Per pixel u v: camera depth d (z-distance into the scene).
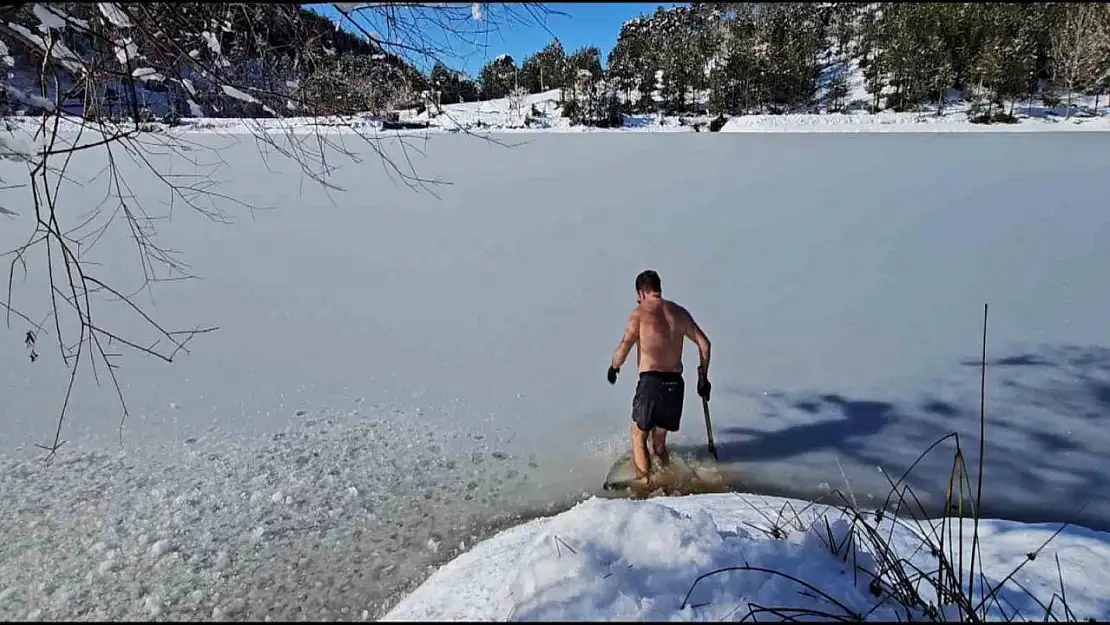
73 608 2.47
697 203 11.31
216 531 2.96
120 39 2.37
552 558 2.15
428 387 4.65
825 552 2.31
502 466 3.62
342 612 2.48
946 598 2.12
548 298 6.68
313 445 3.81
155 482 3.37
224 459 3.61
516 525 3.08
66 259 2.48
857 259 7.70
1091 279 6.64
